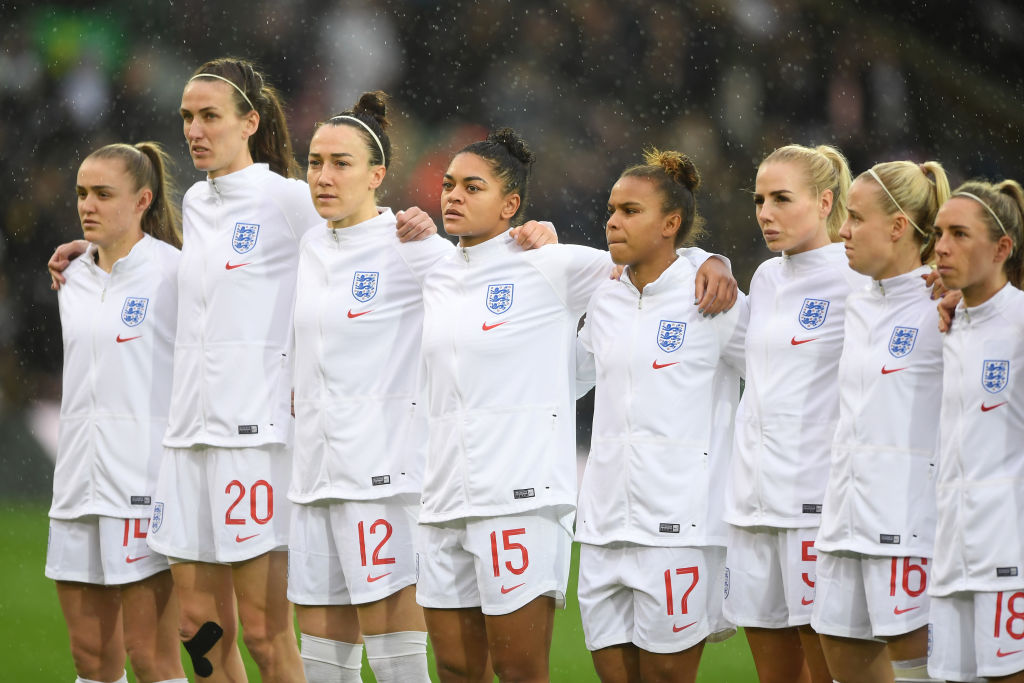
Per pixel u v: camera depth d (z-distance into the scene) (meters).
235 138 17.45
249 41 56.25
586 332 15.94
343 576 16.55
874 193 14.29
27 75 55.53
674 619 14.70
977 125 52.53
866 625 14.40
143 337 18.09
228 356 17.08
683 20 53.88
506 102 54.91
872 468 14.19
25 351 51.28
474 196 15.45
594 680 23.39
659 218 14.90
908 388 14.20
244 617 17.25
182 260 17.62
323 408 16.30
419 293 16.67
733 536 15.29
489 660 15.84
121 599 18.58
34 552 35.97
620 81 54.12
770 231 15.01
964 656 13.63
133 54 56.00
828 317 15.00
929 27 52.62
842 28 52.88
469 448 15.27
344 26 56.47
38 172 54.50
